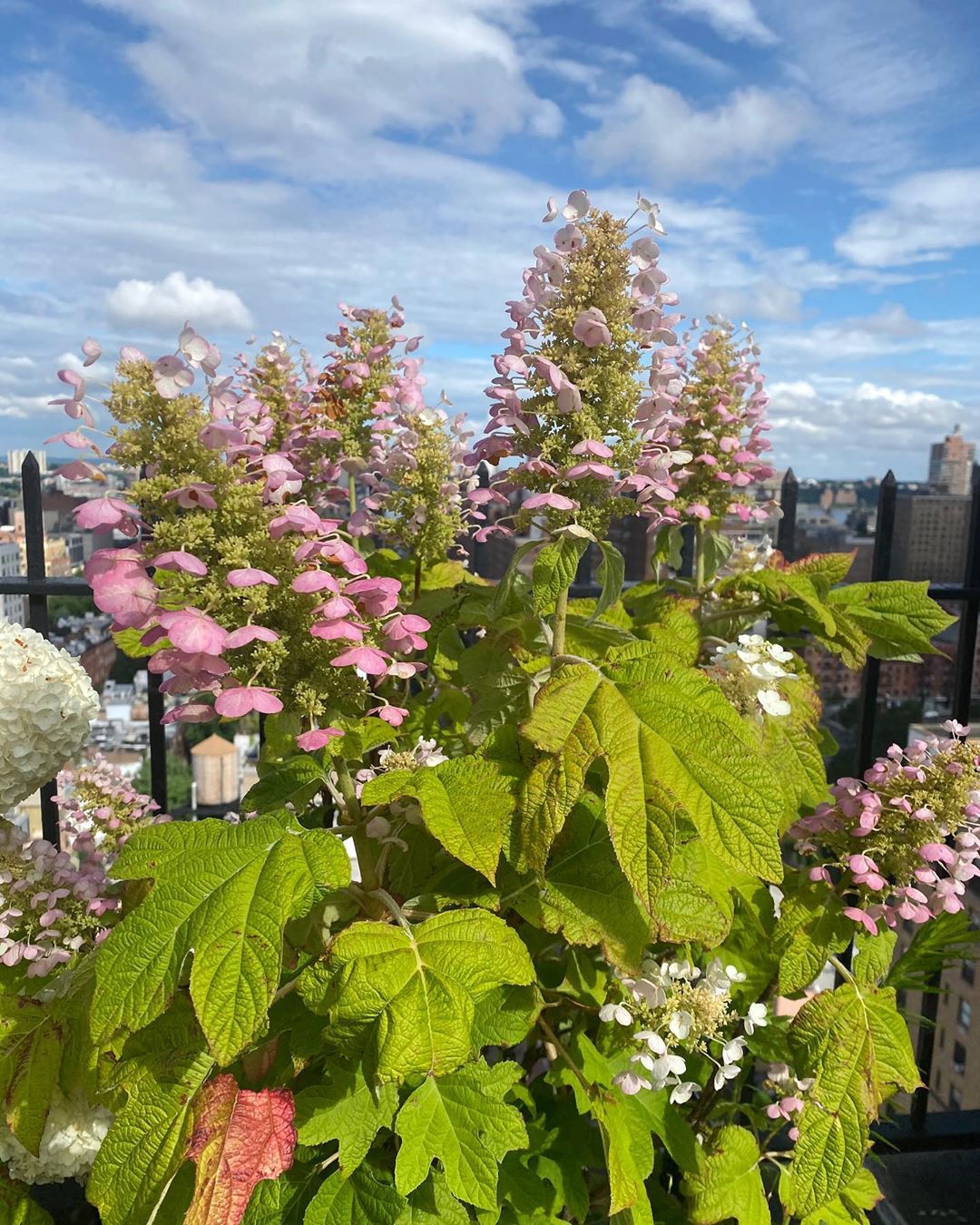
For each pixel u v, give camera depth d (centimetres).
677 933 155
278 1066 163
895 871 181
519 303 173
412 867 191
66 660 207
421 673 254
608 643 204
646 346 176
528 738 146
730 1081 226
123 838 229
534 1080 200
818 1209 179
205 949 122
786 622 250
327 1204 149
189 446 134
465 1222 152
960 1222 262
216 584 136
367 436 255
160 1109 143
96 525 126
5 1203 190
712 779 140
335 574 172
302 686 142
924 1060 297
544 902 161
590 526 170
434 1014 127
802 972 178
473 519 281
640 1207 159
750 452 244
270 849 137
